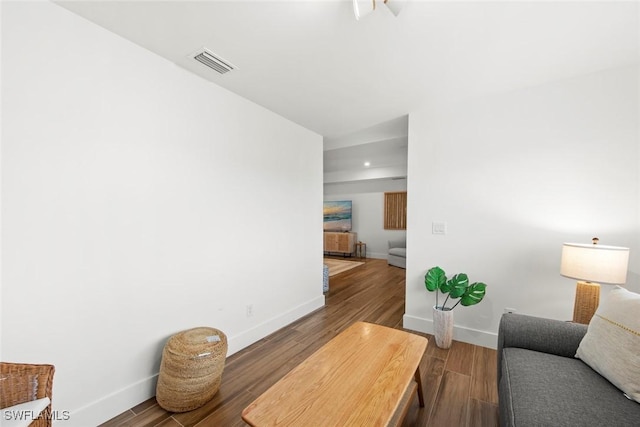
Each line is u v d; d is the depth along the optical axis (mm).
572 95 2021
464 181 2438
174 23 1451
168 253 1805
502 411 1176
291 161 2949
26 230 1252
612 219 1900
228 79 2045
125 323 1593
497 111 2285
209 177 2070
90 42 1446
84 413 1417
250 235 2434
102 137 1494
